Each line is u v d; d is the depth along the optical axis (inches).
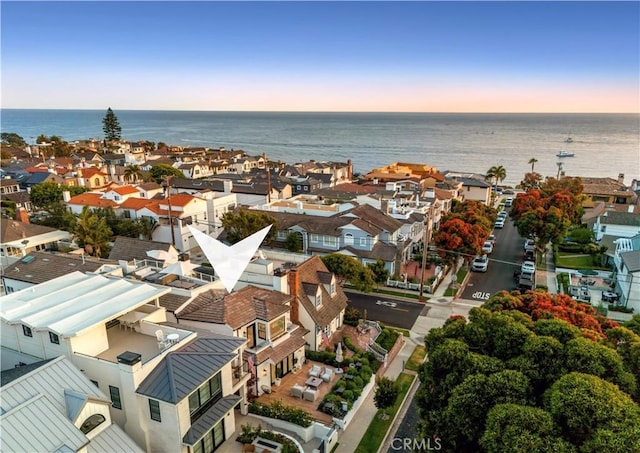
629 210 3004.4
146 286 1100.5
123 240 1827.0
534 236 2456.9
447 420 723.4
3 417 656.4
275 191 3430.1
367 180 4173.2
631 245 2015.3
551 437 578.9
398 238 2212.1
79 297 1027.9
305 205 2652.6
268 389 1127.6
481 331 884.0
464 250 1989.4
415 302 1841.8
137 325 1043.3
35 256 1480.1
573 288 1941.4
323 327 1334.9
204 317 1086.4
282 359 1160.2
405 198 2960.1
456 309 1774.1
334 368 1258.0
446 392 796.0
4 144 6983.3
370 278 1699.1
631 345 810.8
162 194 2883.9
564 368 707.4
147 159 5511.8
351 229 2095.2
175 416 804.0
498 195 4468.5
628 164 7701.8
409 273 2166.6
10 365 978.1
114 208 2615.7
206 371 864.3
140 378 829.8
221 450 905.5
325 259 1686.8
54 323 885.2
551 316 993.5
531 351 748.0
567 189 3383.4
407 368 1339.8
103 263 1421.0
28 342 931.3
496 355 827.4
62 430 687.7
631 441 530.9
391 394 1029.2
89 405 751.1
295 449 895.1
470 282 2084.2
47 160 4980.3
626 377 686.5
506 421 613.3
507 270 2251.5
